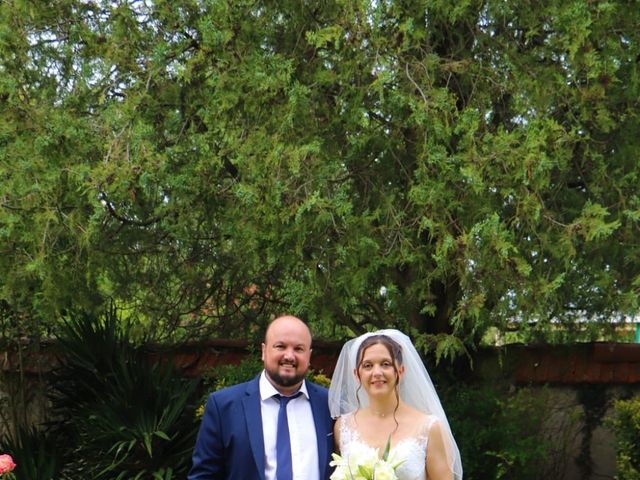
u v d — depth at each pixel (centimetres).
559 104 654
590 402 814
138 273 862
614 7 613
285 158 604
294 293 645
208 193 683
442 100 619
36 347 935
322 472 446
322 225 627
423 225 615
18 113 648
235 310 930
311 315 673
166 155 634
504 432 729
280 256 655
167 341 932
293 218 630
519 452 720
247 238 669
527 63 662
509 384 817
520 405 754
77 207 659
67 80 720
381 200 682
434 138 629
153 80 678
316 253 658
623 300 686
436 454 446
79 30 673
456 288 736
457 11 625
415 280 693
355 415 462
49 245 672
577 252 708
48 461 808
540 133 596
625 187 675
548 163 583
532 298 623
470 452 720
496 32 697
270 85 616
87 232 635
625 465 675
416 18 649
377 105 679
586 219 610
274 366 448
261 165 614
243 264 824
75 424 806
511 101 686
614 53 642
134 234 802
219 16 641
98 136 646
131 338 913
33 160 626
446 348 657
